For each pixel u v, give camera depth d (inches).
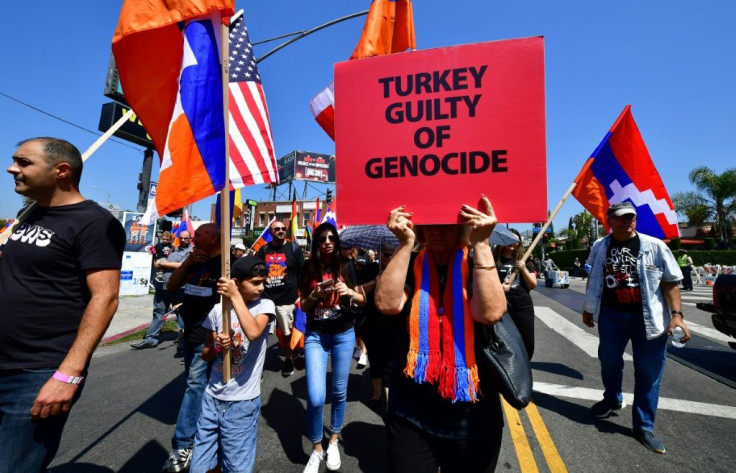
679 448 117.6
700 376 186.5
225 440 86.9
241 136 113.3
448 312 63.2
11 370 64.9
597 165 146.9
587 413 143.9
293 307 192.9
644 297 120.9
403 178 69.0
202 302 115.4
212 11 82.4
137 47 88.4
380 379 154.4
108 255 71.4
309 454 116.0
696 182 1111.6
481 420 60.6
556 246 1663.4
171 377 188.7
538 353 229.6
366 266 155.8
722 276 215.5
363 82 71.7
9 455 63.2
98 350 243.1
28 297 66.1
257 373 91.7
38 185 69.5
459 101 67.1
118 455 114.8
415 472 60.7
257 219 1748.3
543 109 63.3
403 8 163.3
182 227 247.1
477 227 58.7
